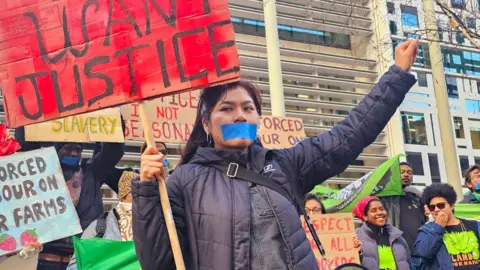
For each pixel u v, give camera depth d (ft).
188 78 8.58
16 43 9.51
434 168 57.72
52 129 18.16
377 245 17.85
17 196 15.01
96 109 9.02
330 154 8.06
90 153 31.30
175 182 7.71
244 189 7.50
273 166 7.84
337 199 24.27
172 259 7.50
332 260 16.43
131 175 15.62
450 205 16.51
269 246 7.23
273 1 36.45
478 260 16.19
